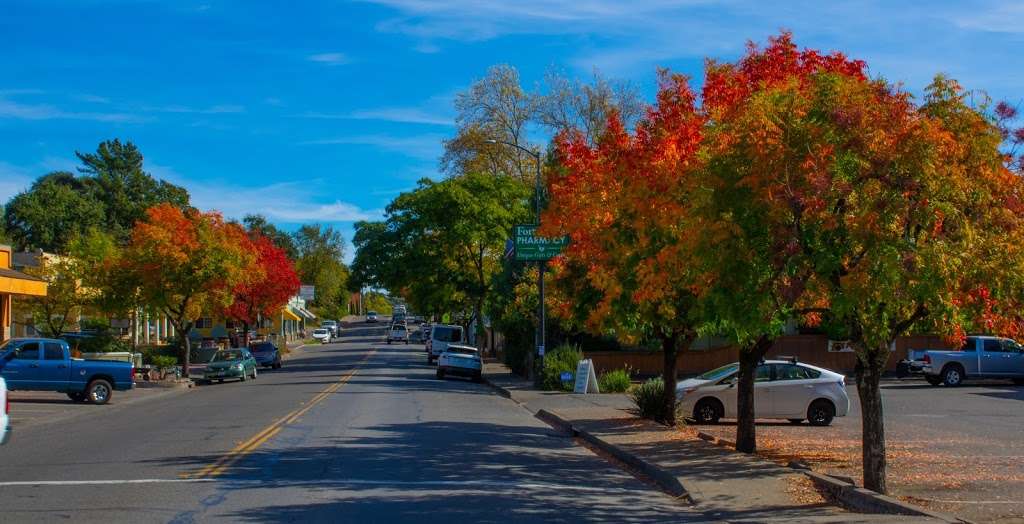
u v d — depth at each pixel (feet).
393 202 171.12
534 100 174.09
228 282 135.03
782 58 49.24
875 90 37.60
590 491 41.88
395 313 546.26
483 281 171.22
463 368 139.85
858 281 34.09
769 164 36.70
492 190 166.09
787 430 69.72
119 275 132.05
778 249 36.29
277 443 56.65
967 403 92.58
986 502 38.93
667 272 49.19
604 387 111.24
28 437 62.13
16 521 32.27
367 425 68.85
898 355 140.56
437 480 43.27
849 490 38.17
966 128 36.22
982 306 36.45
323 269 488.44
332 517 33.47
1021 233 35.09
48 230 266.98
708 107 53.11
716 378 75.56
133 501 36.32
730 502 38.34
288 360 213.05
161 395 110.22
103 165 321.93
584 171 64.95
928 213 33.99
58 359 93.04
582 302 72.38
